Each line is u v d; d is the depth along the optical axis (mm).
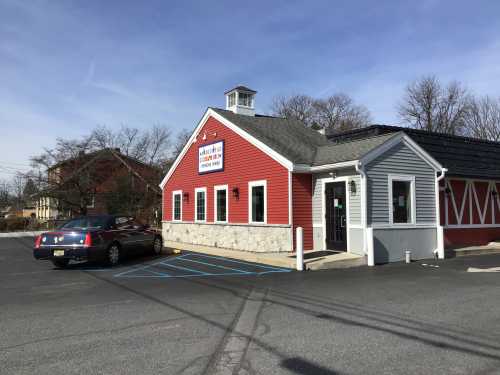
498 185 20109
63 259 13430
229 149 19344
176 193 23750
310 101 61312
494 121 50969
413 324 6617
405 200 15094
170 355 5250
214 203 20266
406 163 15055
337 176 15109
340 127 58031
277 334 6105
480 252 17000
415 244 15047
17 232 35031
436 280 10719
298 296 8773
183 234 22688
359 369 4785
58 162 38188
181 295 8961
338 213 15203
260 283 10367
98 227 14000
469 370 4750
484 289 9484
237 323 6715
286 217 15891
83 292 9406
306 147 18016
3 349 5531
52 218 44812
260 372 4707
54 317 7164
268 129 19703
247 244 17734
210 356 5215
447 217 18031
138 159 45531
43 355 5289
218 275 11703
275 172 16453
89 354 5309
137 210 38531
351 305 7930
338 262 13125
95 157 39125
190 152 22531
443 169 15836
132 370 4773
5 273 12539
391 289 9508
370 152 14078
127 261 15039
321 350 5414
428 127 53312
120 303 8227
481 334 6105
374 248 14055
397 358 5129
